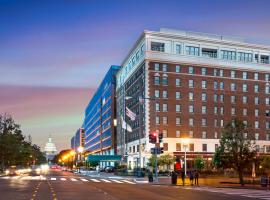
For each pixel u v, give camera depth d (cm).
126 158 11719
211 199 2980
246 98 11062
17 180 5888
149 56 10231
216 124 10638
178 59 10450
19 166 17338
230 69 10975
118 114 14038
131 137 11606
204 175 7362
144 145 10050
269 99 11325
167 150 10056
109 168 10988
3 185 4578
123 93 13062
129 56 12212
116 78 14725
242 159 4697
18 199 2834
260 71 11262
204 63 10688
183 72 10512
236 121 4859
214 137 10550
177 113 10312
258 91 11212
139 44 10912
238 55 11138
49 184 4834
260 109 11175
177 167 8562
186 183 5203
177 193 3550
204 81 10688
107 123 15625
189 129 10356
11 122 11012
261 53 11375
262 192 3738
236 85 11000
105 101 16412
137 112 10944
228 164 4722
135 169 8481
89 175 8556
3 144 10288
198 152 10281
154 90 10200
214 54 11044
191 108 10469
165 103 10250
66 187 4256
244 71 11131
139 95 10794
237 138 4769
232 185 4716
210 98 10688
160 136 5706
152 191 3772
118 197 3052
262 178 4475
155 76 10256
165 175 8069
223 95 10831
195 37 10694
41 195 3184
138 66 10956
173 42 10519
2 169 10456
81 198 2936
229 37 11562
